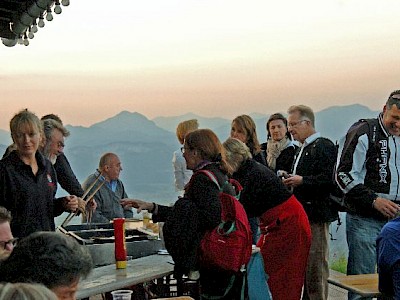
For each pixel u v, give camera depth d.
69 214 5.19
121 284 3.91
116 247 4.37
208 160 4.19
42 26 5.90
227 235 4.12
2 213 2.90
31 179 4.27
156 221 4.73
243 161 4.94
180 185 6.97
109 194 6.43
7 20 6.41
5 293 1.47
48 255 2.05
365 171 4.99
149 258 4.74
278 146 6.35
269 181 4.93
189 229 3.99
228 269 4.12
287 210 4.94
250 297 4.36
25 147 4.25
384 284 3.74
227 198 4.16
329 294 6.77
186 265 4.04
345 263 7.20
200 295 4.24
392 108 4.82
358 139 4.95
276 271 4.94
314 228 5.50
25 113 4.32
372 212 4.89
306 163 5.52
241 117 6.09
